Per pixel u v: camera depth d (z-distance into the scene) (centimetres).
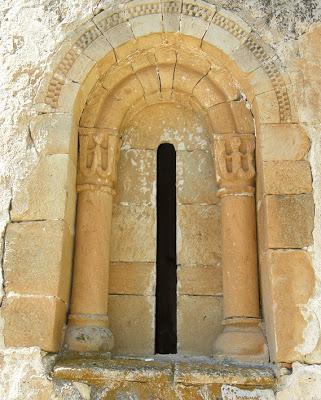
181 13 510
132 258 516
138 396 414
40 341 422
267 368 427
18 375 415
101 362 429
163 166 668
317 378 409
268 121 482
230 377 414
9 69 504
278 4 516
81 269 482
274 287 434
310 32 507
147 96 553
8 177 469
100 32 509
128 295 505
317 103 485
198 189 536
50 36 510
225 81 526
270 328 440
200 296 502
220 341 463
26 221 456
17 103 492
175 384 415
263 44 503
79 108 507
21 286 437
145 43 517
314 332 420
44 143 478
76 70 498
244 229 489
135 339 493
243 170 501
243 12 512
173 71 540
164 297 661
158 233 670
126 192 538
